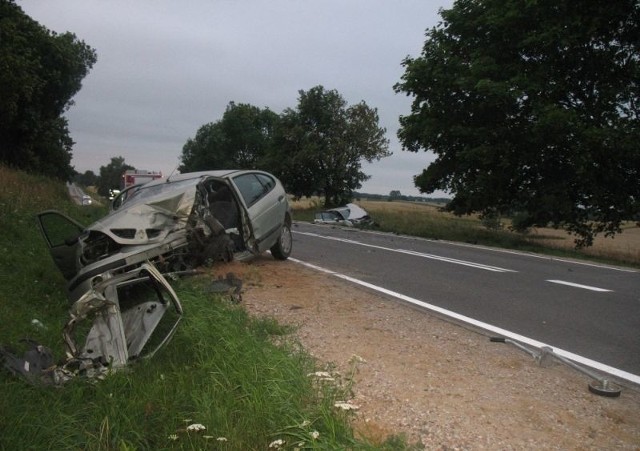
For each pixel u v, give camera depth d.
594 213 23.14
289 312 6.63
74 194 36.78
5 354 4.01
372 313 6.81
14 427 3.27
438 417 3.88
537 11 21.67
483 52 23.70
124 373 4.07
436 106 24.72
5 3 28.50
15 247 9.26
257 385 3.94
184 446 3.27
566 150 21.91
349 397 4.11
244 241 9.05
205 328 5.02
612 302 8.62
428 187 26.52
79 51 45.72
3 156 36.81
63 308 6.30
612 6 20.59
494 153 22.06
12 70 26.09
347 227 28.03
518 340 6.07
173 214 7.07
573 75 23.03
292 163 55.50
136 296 5.57
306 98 57.28
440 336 5.93
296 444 3.29
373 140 57.41
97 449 3.21
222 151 85.06
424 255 14.41
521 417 3.93
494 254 15.99
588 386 4.55
